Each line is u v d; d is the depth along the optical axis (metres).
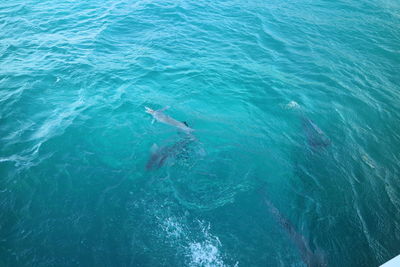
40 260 8.11
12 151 10.96
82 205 9.64
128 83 15.18
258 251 8.98
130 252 8.59
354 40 21.80
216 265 8.56
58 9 22.09
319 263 8.80
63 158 11.04
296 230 9.69
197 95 15.01
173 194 10.34
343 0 28.27
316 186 11.23
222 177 11.13
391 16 25.72
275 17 24.00
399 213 10.49
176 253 8.71
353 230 9.81
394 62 19.58
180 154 11.73
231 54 18.58
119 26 20.41
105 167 10.97
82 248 8.52
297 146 12.85
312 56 19.39
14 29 18.94
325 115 14.73
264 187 10.96
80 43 18.06
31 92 13.84
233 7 24.86
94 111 13.28
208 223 9.57
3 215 9.02
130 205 9.84
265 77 16.80
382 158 12.72
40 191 9.85
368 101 15.95
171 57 17.64
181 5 24.14
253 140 12.93
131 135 12.37
